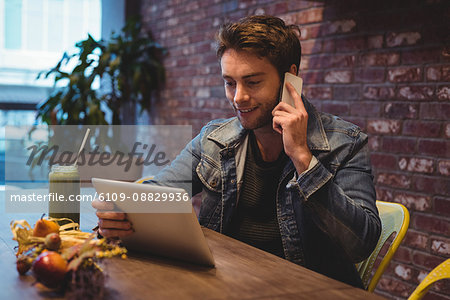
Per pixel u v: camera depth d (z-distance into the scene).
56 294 0.84
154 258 1.07
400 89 2.31
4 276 0.93
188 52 3.87
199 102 3.74
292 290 0.88
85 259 0.83
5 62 4.90
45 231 0.99
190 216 0.95
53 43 5.05
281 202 1.42
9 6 4.87
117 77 4.03
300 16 2.84
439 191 2.16
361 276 1.40
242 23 1.28
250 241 1.46
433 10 2.16
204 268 1.00
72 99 3.91
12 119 4.93
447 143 2.12
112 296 0.82
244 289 0.87
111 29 4.76
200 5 3.71
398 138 2.33
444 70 2.12
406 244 2.31
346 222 1.16
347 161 1.35
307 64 2.80
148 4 4.44
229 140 1.49
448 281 2.12
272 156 1.46
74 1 5.05
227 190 1.49
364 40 2.47
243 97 1.27
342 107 2.60
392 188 2.37
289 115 1.21
